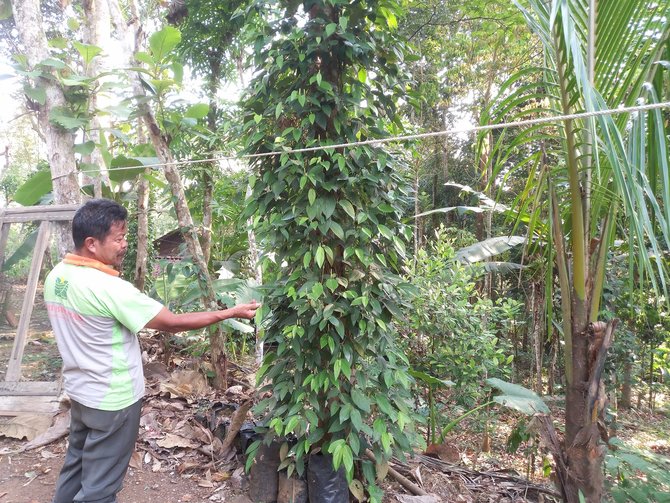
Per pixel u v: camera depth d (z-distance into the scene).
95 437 1.95
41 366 3.58
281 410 2.47
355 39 2.37
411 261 4.21
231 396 4.14
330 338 2.32
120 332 1.96
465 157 9.53
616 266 4.63
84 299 1.88
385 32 2.61
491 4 7.44
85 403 1.93
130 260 7.70
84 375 1.93
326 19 2.42
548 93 2.64
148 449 3.17
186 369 4.43
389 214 2.57
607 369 5.10
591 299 2.38
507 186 8.34
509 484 3.17
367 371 2.51
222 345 4.35
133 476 2.89
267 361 2.69
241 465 2.96
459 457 3.71
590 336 2.35
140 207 5.18
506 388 3.04
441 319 3.89
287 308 2.60
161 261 4.40
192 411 3.68
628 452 2.50
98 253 1.98
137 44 4.93
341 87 2.58
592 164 2.33
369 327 2.41
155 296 5.23
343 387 2.52
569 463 2.37
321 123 2.40
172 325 2.04
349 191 2.46
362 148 2.39
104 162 5.22
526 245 3.56
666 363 6.37
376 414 2.69
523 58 7.42
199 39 8.09
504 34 6.64
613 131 1.83
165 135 4.36
